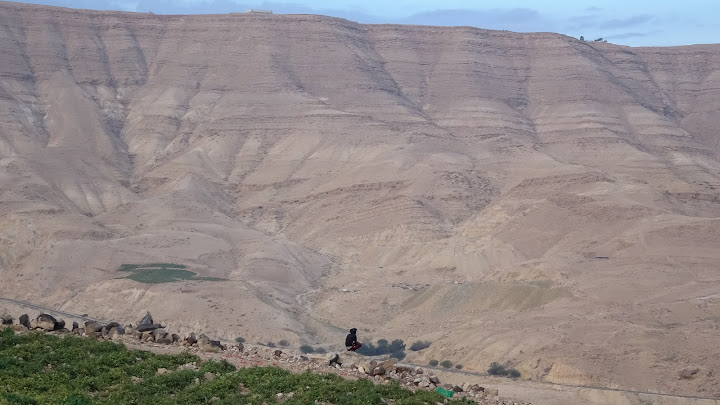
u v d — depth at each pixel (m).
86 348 43.75
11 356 41.62
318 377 41.09
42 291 185.75
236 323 165.12
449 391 42.16
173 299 172.12
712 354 129.12
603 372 125.62
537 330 143.25
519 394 117.25
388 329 174.25
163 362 42.62
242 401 37.81
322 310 187.12
